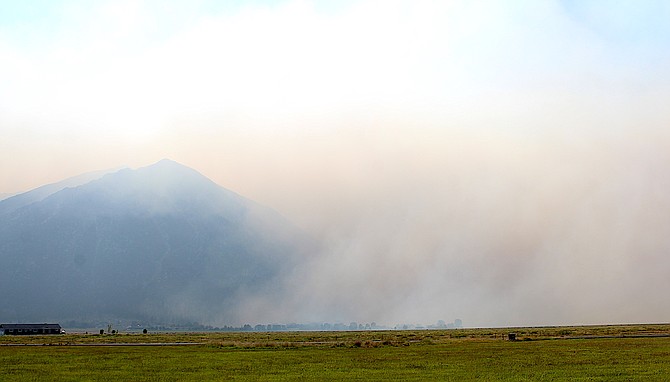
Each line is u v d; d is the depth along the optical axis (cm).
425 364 7056
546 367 6531
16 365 7381
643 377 5553
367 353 9000
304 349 10219
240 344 11550
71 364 7494
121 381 5734
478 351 9125
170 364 7388
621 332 17525
